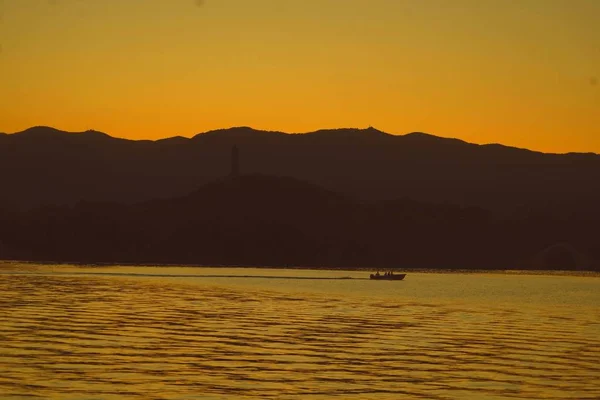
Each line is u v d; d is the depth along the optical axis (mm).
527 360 108688
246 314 178125
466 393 85938
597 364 105625
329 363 103688
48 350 109750
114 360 102375
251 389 86000
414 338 133625
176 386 86688
